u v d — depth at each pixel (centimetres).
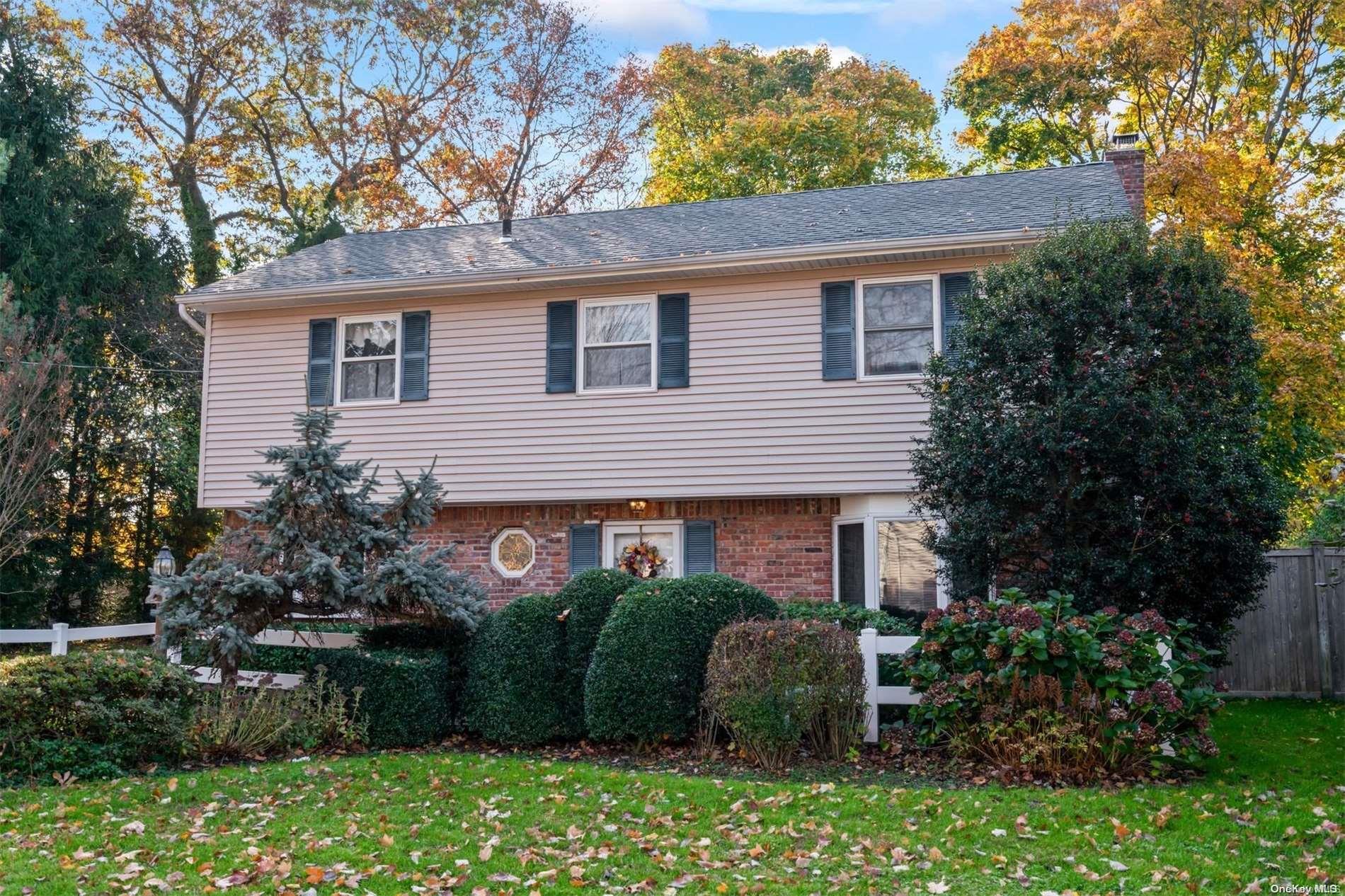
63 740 839
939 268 1341
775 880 576
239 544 1065
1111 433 964
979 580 1051
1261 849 621
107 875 572
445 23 2928
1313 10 2517
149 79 2820
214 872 582
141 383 2225
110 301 2183
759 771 861
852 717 898
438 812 708
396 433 1530
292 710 977
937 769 852
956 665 875
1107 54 2559
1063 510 998
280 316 1602
